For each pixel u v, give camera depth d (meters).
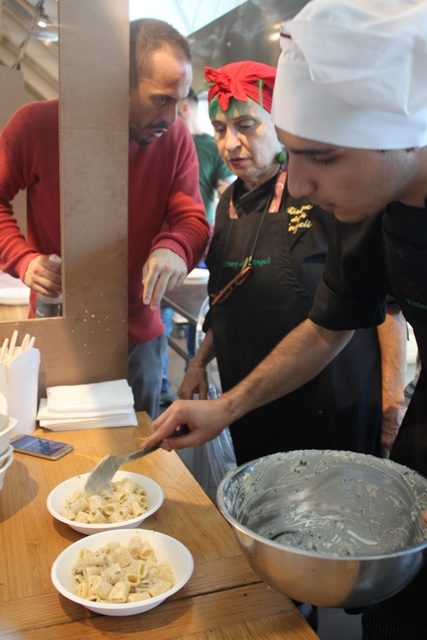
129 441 1.41
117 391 1.55
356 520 1.09
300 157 0.86
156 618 0.87
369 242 1.16
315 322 1.29
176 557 0.97
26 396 1.40
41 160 1.63
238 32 3.07
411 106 0.80
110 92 1.49
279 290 1.67
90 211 1.54
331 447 1.69
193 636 0.84
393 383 1.75
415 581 1.24
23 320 1.54
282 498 1.11
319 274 1.65
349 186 0.85
